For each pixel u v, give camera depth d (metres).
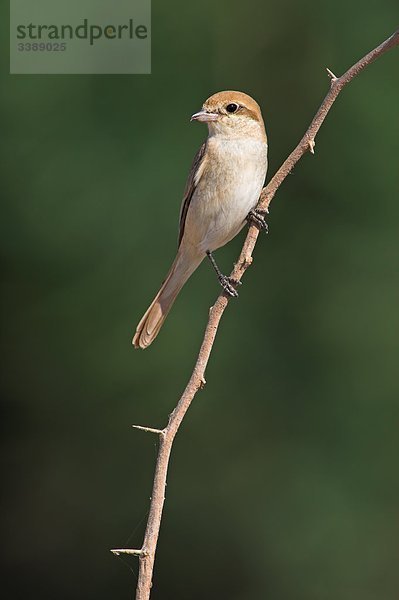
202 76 13.40
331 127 13.48
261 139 8.63
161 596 13.71
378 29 13.52
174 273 8.95
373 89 13.38
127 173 12.99
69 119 12.96
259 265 13.56
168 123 13.16
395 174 13.23
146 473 13.77
